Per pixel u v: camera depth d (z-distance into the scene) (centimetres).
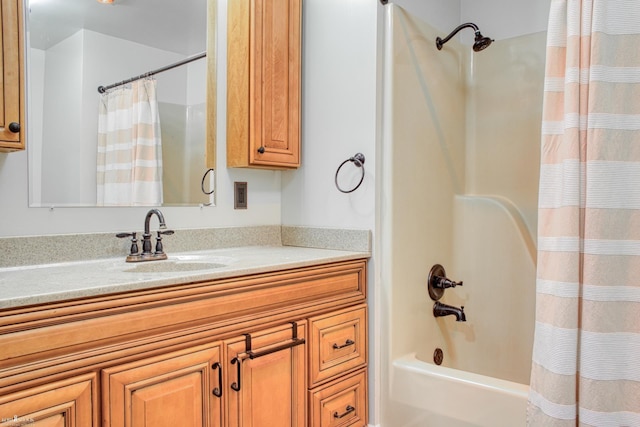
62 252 139
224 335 119
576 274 124
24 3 133
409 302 181
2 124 113
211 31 180
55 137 139
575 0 130
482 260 223
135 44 159
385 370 169
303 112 197
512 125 233
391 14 175
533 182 226
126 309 99
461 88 241
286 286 137
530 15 235
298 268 141
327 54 188
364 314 169
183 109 172
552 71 135
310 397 144
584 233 125
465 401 146
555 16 136
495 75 239
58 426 87
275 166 185
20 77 117
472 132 245
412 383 161
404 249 179
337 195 184
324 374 148
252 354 124
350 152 179
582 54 128
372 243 172
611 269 122
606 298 122
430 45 205
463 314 194
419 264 190
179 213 170
